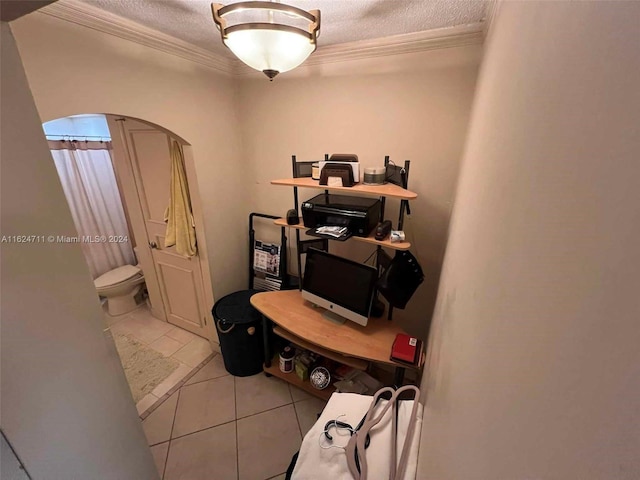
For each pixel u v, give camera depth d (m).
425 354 1.52
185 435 1.72
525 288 0.32
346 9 1.21
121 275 2.83
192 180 1.95
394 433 0.98
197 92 1.82
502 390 0.34
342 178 1.56
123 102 1.42
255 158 2.25
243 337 1.99
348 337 1.60
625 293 0.15
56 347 0.66
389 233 1.61
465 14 1.25
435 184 1.71
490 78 0.79
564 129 0.27
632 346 0.14
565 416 0.21
